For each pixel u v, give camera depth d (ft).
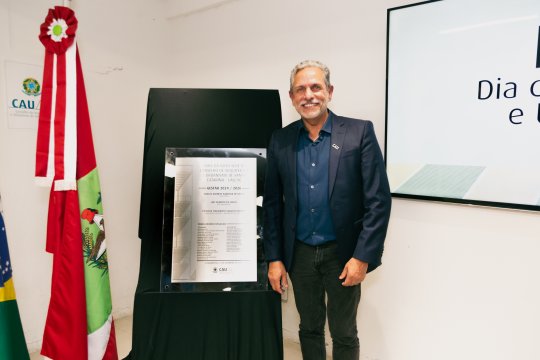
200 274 4.96
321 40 6.70
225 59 8.15
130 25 8.41
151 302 4.90
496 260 5.30
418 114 5.61
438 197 5.56
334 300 5.15
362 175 4.76
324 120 5.02
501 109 4.96
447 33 5.26
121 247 8.59
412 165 5.74
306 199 5.00
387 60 5.79
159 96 5.33
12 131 6.70
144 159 5.22
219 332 4.99
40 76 6.98
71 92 5.37
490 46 4.96
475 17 5.03
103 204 8.18
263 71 7.56
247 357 5.01
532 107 4.74
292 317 7.57
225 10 8.04
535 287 5.07
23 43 6.73
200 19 8.52
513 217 5.12
